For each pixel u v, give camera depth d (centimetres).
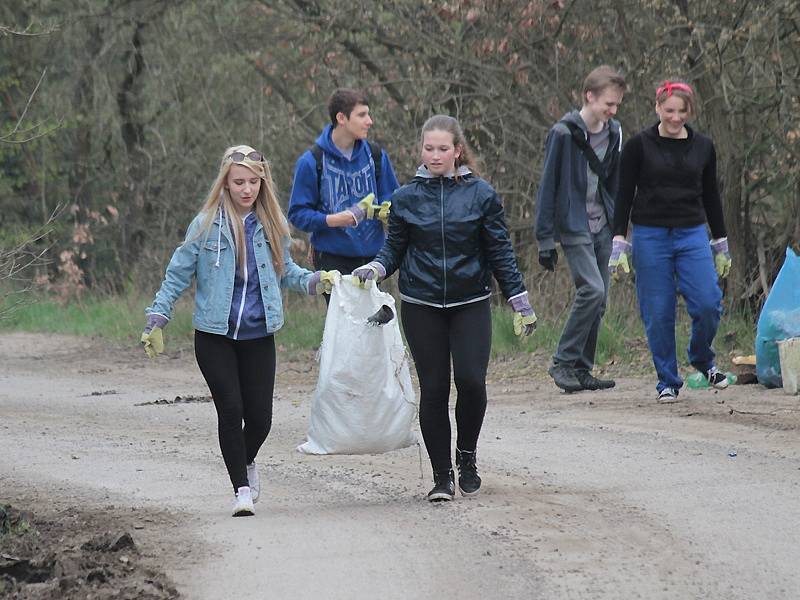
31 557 1588
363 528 1720
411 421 1894
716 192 2714
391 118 4841
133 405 3098
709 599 1407
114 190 7306
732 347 3412
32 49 7156
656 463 2105
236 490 1814
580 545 1616
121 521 1797
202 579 1502
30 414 2977
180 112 6706
